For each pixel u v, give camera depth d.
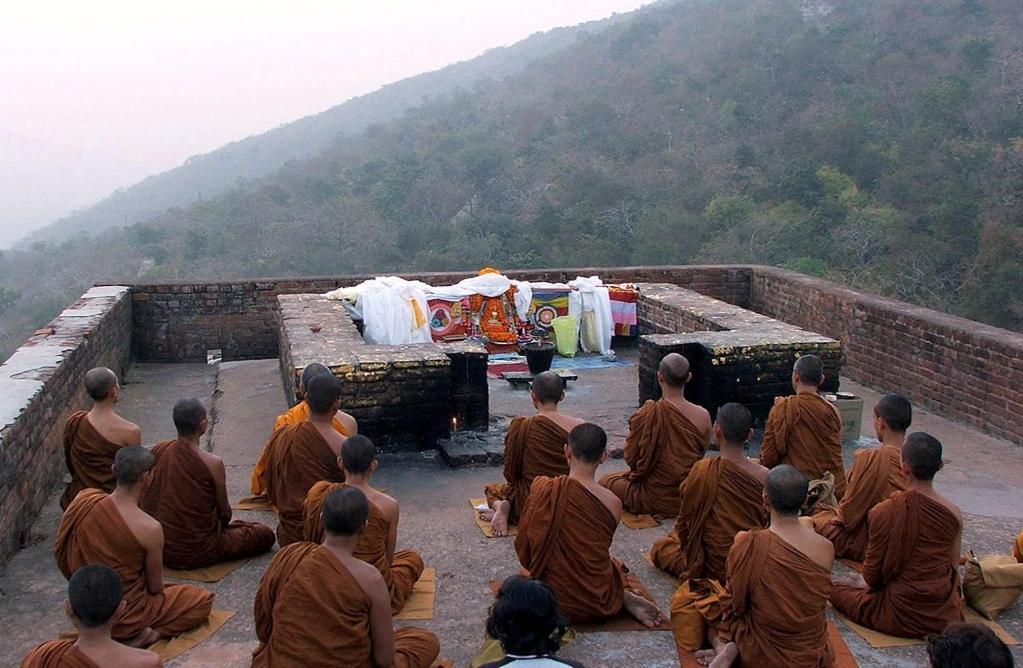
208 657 4.80
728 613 4.53
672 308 11.40
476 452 7.78
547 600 3.46
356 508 3.96
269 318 13.49
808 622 4.27
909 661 4.79
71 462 6.07
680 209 49.62
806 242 42.56
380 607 4.00
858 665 4.74
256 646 4.92
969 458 8.45
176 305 13.21
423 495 7.10
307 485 5.85
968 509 7.10
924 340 10.15
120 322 12.08
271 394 10.76
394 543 5.11
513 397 10.18
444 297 11.93
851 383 11.42
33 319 64.62
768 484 4.35
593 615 5.02
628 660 4.74
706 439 6.59
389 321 11.39
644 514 6.64
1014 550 5.70
